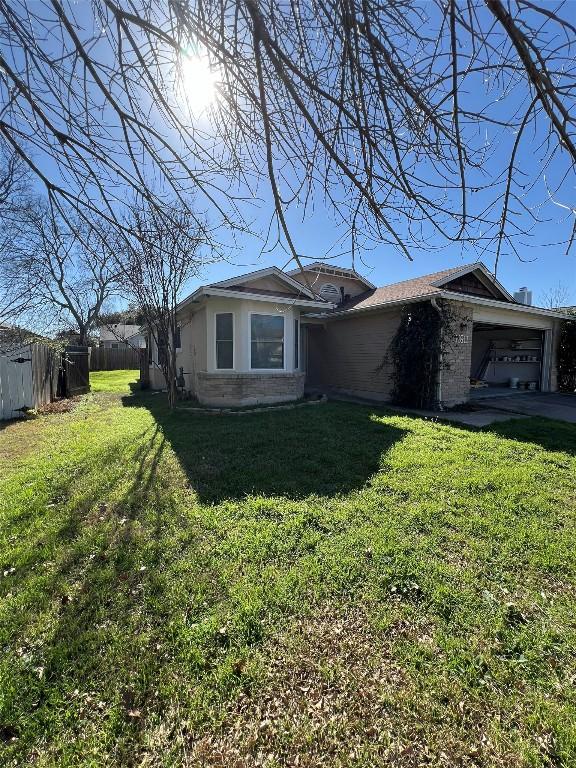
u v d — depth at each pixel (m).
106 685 1.78
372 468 4.62
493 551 2.85
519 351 14.16
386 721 1.62
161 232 3.42
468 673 1.84
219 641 2.02
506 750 1.51
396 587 2.42
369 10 1.26
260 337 9.30
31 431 6.75
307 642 2.01
